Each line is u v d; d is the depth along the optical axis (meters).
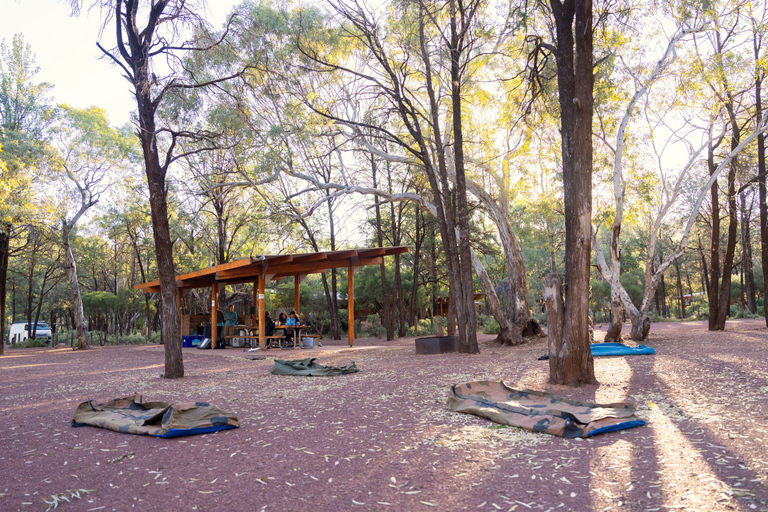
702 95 14.74
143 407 6.43
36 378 11.73
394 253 19.81
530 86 11.66
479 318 33.62
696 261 48.12
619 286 14.91
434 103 15.02
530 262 37.56
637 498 3.31
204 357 17.06
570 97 8.30
